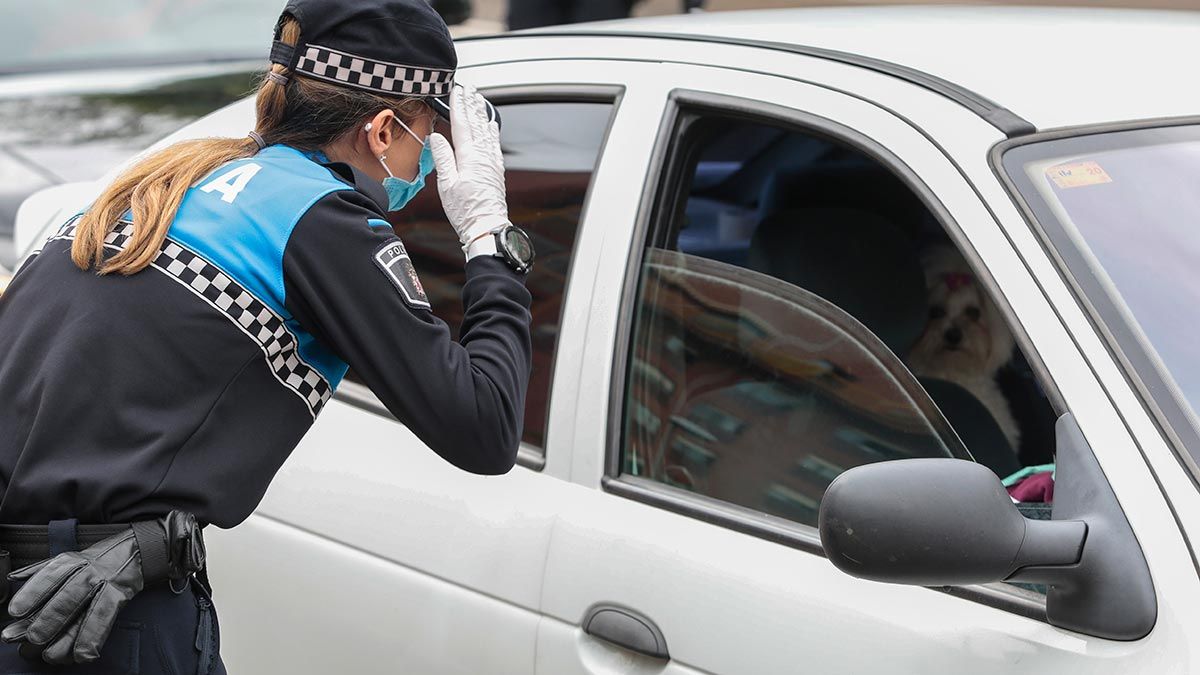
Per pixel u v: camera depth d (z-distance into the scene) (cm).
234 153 515
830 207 776
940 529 431
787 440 589
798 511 573
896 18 704
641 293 625
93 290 486
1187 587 432
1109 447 462
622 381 614
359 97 514
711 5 1606
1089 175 539
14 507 484
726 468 598
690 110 636
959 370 767
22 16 1722
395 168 539
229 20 1769
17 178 1409
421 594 636
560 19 1582
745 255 793
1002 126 549
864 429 571
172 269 482
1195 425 468
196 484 477
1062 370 482
